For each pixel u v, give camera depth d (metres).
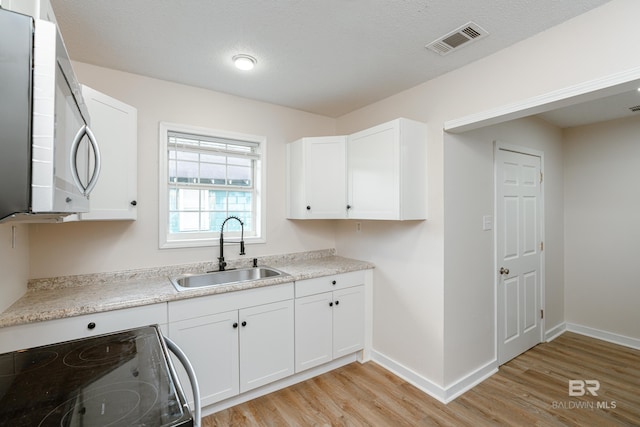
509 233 2.79
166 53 1.99
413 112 2.49
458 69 2.17
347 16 1.61
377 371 2.61
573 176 3.53
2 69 0.64
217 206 2.73
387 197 2.32
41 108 0.67
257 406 2.11
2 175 0.64
